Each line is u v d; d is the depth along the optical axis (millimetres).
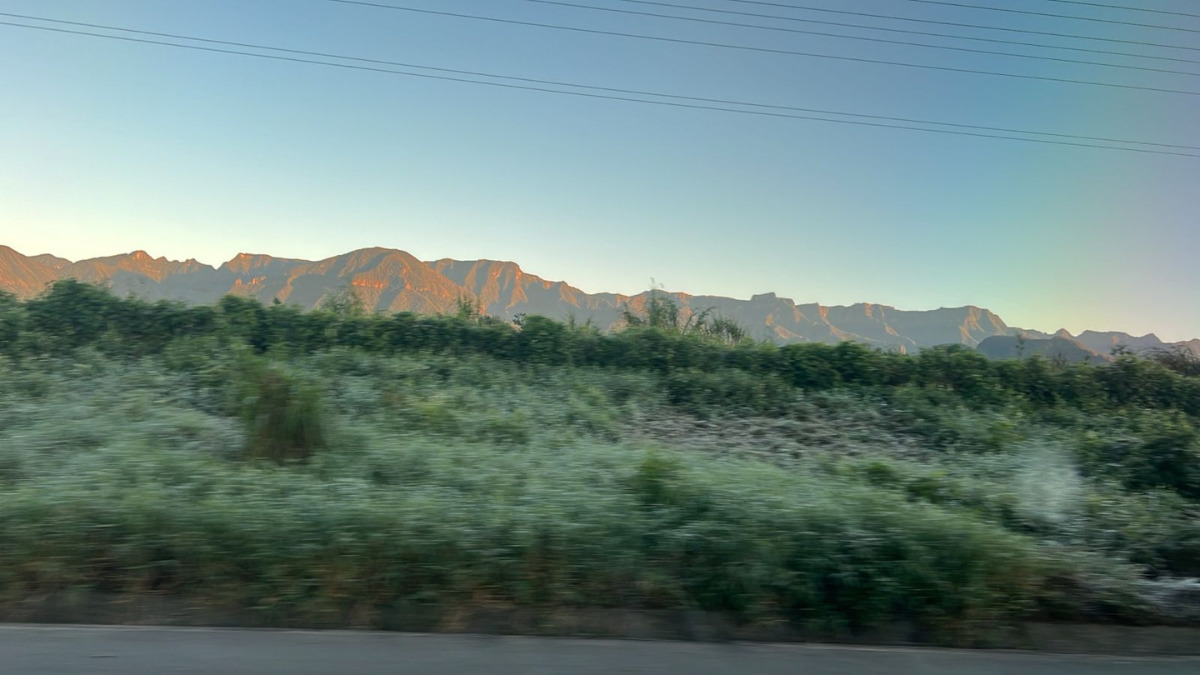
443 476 7316
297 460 7879
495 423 10898
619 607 5426
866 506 6188
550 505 6074
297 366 13688
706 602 5457
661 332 16656
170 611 5066
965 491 8539
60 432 8219
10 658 4367
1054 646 5527
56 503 5434
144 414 9828
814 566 5512
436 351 15906
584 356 16312
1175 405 16469
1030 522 7957
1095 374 16844
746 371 15992
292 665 4438
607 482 7078
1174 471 10477
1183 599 6254
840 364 16078
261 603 5086
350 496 6020
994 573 5676
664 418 13477
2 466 6859
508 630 5137
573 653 4793
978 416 14188
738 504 6059
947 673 4840
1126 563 6949
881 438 12766
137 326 14914
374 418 10852
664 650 4922
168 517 5398
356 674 4367
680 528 5754
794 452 11492
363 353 14828
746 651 4996
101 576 5238
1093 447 11500
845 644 5289
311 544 5262
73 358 13383
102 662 4367
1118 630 5801
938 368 16250
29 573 5133
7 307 14430
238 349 13188
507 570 5359
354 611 5145
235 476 6555
